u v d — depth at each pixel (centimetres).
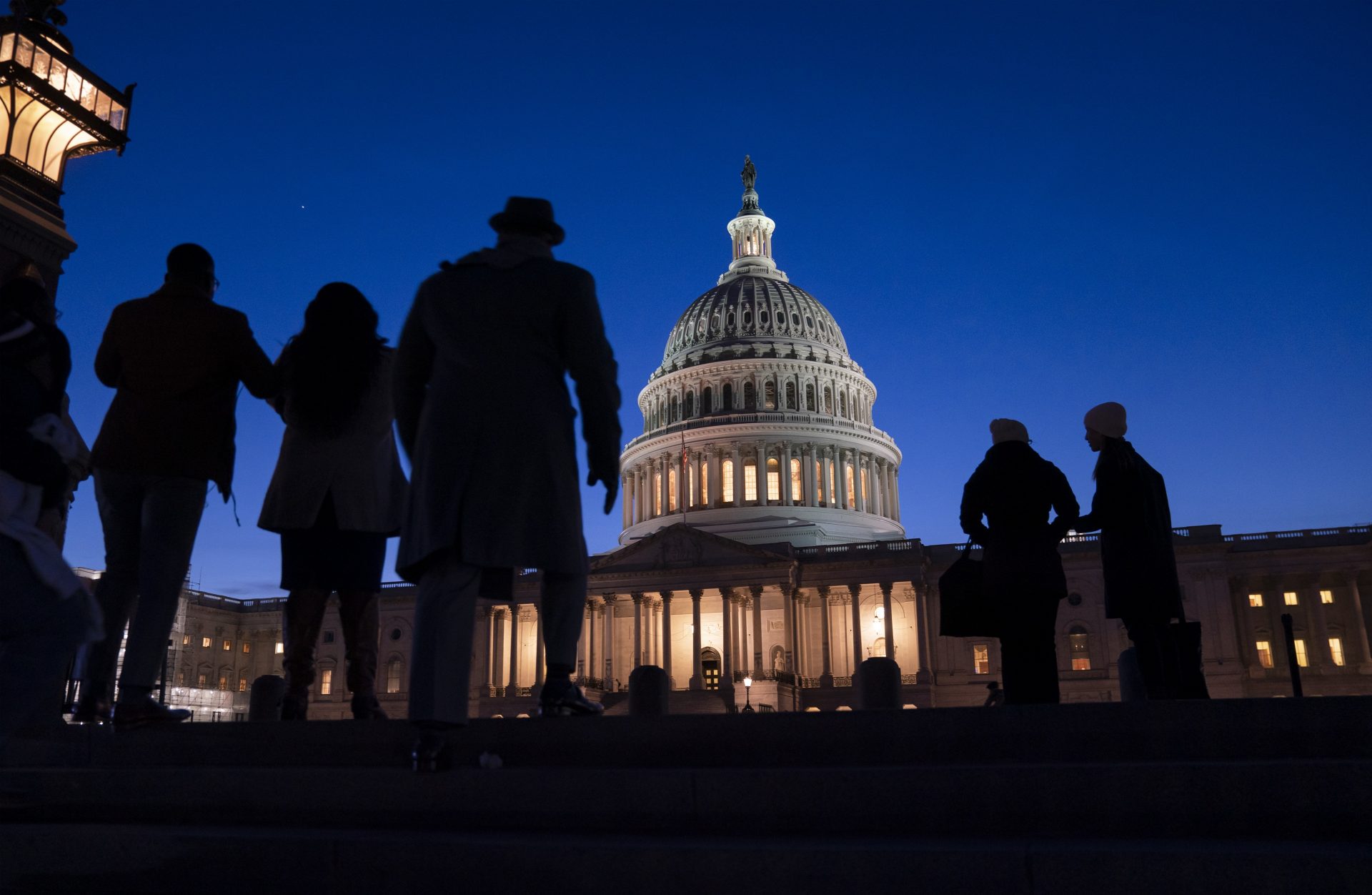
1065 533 1022
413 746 692
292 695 1029
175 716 831
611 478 704
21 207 1319
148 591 827
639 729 690
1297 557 8412
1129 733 655
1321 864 435
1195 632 1194
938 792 563
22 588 542
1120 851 456
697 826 579
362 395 984
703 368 11475
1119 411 1182
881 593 9194
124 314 872
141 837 553
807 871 478
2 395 550
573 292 699
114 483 852
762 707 8450
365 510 1013
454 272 707
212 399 866
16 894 560
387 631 9506
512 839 523
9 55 1299
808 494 10719
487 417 659
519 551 650
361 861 525
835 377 11581
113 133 1428
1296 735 641
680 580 9006
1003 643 1005
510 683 9081
